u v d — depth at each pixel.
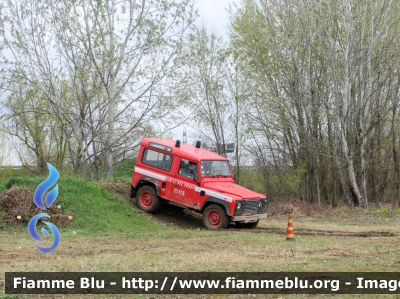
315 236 15.22
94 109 25.97
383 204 31.44
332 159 31.36
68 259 10.36
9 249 11.90
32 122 34.66
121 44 25.48
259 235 15.02
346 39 28.02
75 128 25.95
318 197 29.81
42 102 32.03
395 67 28.67
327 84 29.64
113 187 20.27
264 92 30.78
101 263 9.83
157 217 18.41
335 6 27.66
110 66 25.06
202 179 17.14
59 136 36.41
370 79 27.73
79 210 16.75
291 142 32.00
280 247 12.27
